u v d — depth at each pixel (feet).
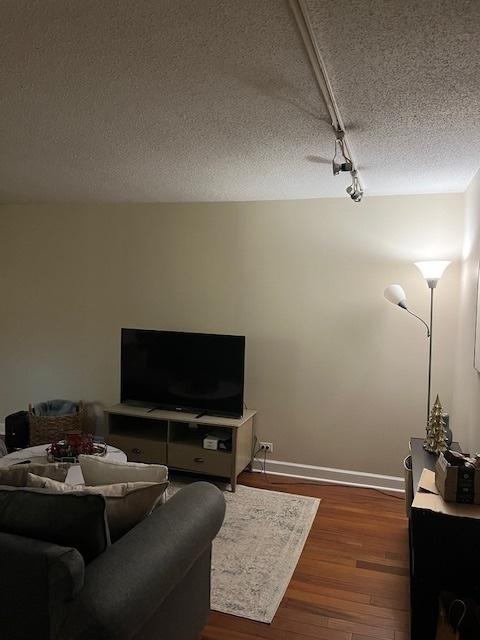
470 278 10.20
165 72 5.88
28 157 9.64
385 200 12.35
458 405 11.05
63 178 11.46
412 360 12.30
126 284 14.82
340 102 6.64
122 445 13.07
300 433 13.28
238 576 8.48
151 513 6.09
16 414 14.74
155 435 13.19
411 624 6.81
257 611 7.57
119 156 9.50
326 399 13.03
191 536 5.75
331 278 12.87
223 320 13.91
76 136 8.32
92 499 4.88
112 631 4.33
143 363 13.53
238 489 12.29
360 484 12.78
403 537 10.02
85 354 15.37
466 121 7.29
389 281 12.41
